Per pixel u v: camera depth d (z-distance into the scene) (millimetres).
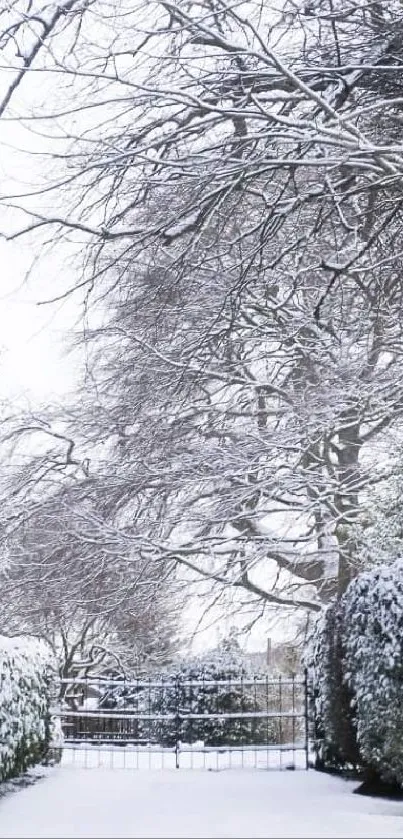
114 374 17234
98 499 16516
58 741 13188
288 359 15367
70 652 21047
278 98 9273
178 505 16266
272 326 15055
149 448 15906
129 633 20234
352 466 14820
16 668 10203
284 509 15258
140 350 16469
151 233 10125
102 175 9883
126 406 16391
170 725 15453
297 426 14055
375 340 14414
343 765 11680
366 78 9961
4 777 9758
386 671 9148
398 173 9039
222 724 15148
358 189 9867
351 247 12602
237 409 16141
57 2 8305
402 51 9727
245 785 10305
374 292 13250
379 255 12180
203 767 13047
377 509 12656
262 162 9219
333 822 7516
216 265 15344
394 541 11953
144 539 15609
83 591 17375
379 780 10000
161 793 9562
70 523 16219
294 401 14461
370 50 9859
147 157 9305
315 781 10742
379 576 9820
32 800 9055
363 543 12711
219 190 9641
